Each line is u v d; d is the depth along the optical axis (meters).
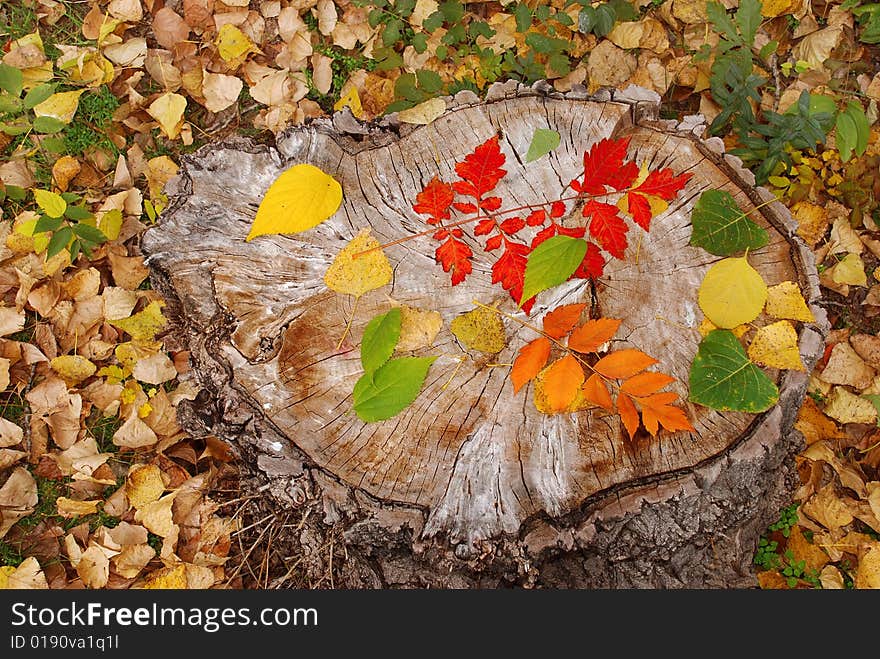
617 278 1.25
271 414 1.24
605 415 1.23
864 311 1.53
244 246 1.26
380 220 1.26
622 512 1.22
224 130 1.57
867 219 1.51
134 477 1.43
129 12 1.55
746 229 1.25
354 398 1.21
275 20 1.57
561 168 1.27
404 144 1.28
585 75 1.55
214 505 1.43
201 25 1.55
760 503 1.31
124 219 1.51
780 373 1.25
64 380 1.46
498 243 1.24
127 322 1.47
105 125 1.55
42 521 1.47
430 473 1.23
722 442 1.23
